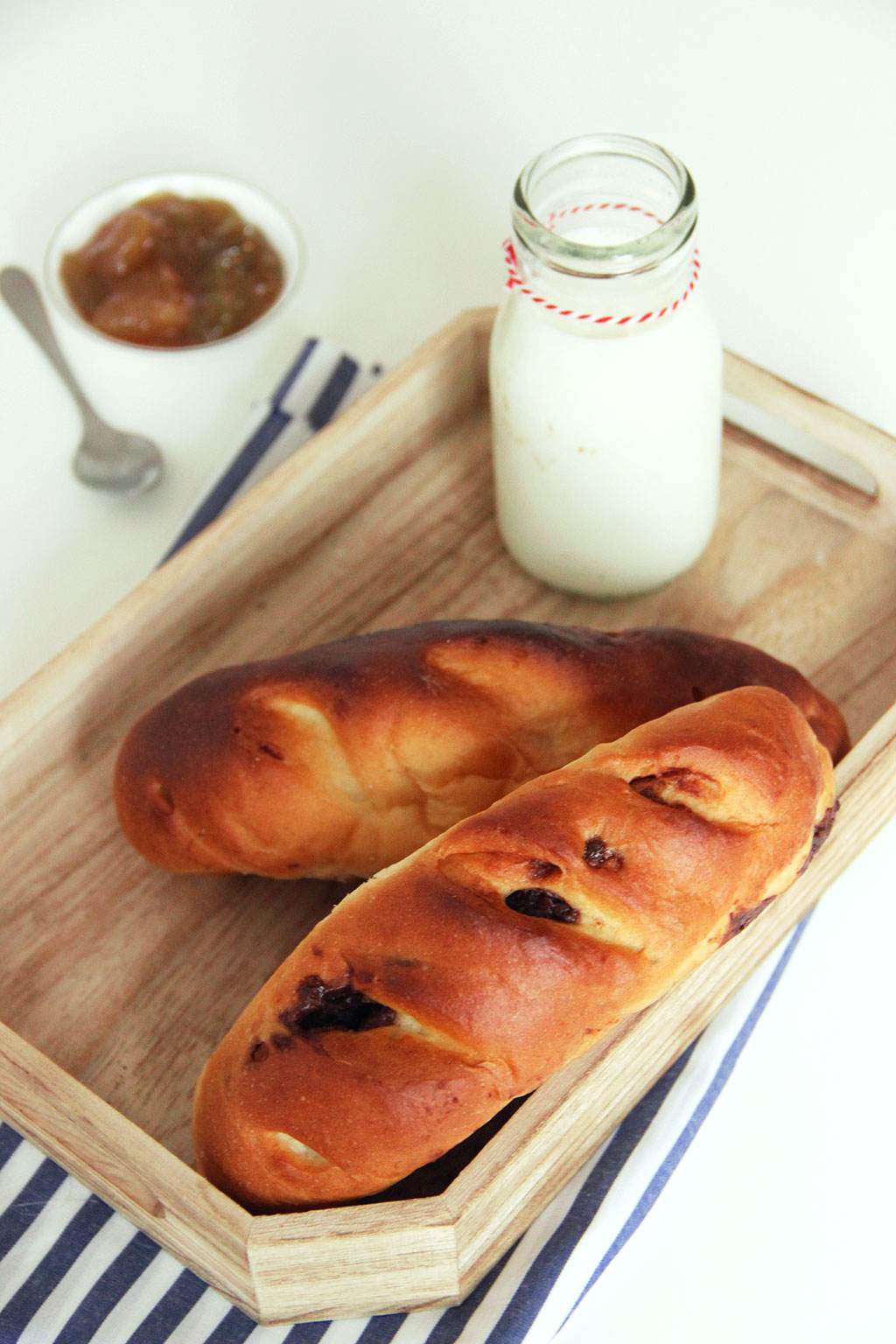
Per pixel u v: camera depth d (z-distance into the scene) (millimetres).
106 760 681
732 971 617
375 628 708
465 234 829
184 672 698
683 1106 610
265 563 706
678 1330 605
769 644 694
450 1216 543
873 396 770
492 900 559
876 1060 636
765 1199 620
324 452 700
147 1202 567
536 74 873
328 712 617
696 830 560
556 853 552
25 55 895
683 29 884
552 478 667
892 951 651
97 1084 625
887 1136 626
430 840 611
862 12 884
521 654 621
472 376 737
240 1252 552
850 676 686
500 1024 547
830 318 790
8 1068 578
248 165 853
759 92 858
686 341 643
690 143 842
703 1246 615
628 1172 603
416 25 895
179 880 657
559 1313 593
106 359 790
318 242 827
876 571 707
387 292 811
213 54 890
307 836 615
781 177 831
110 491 758
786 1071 636
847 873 664
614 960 554
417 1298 583
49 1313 600
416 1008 549
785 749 580
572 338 635
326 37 895
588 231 652
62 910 653
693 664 631
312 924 647
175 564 678
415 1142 551
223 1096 568
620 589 701
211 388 784
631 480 661
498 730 614
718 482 708
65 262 785
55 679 661
